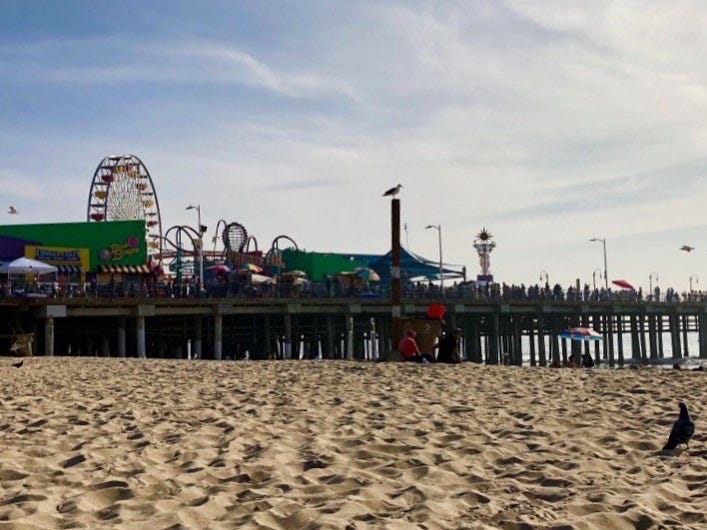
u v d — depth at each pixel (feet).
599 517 16.40
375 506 18.01
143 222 155.22
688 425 25.17
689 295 214.28
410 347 70.74
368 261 219.00
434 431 29.63
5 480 21.42
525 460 23.81
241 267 160.56
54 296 115.65
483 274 229.45
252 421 32.22
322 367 62.34
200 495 19.27
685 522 16.48
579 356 183.62
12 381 52.95
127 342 145.69
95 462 23.88
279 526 16.30
